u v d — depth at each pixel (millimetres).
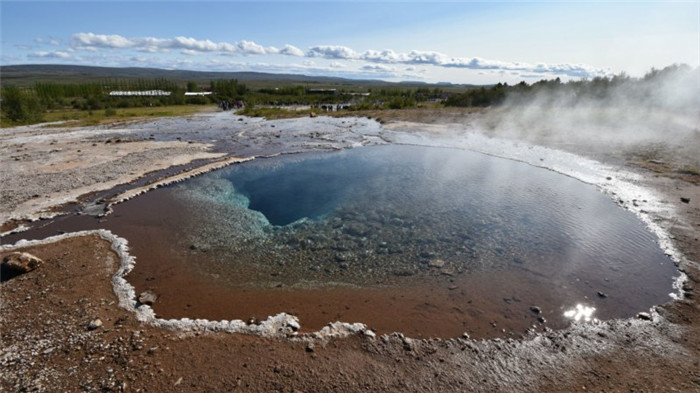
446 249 10555
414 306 7887
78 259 9562
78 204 13773
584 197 14672
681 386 5629
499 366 6137
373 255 10266
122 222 12242
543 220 12477
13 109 38625
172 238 11172
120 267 9305
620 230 11523
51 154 21625
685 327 7066
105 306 7598
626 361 6230
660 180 15992
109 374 5730
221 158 21766
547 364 6188
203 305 7922
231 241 11086
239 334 6793
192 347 6406
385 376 5859
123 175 17500
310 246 10828
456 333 6992
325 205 14289
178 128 34406
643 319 7340
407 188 16266
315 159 22031
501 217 12805
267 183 17156
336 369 5973
